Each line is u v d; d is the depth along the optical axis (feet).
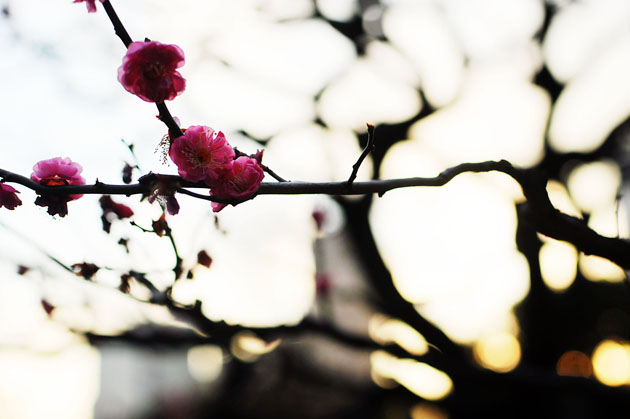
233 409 25.40
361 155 5.00
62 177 5.26
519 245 16.55
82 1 4.85
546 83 20.49
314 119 19.06
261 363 23.36
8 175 4.92
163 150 5.07
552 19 20.36
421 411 26.43
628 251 7.08
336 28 20.01
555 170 20.71
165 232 6.13
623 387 13.32
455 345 14.19
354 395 23.15
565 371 22.25
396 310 14.93
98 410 55.57
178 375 47.19
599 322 25.09
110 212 6.07
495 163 5.87
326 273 17.75
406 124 19.34
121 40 4.94
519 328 25.52
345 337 13.34
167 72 4.84
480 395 20.15
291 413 31.96
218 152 4.91
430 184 5.45
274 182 5.17
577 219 7.23
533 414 19.77
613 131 20.26
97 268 7.13
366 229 17.75
